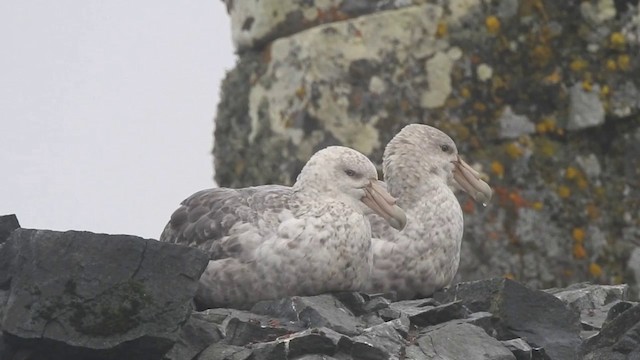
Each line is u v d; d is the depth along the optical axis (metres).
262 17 17.97
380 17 17.56
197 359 13.06
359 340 13.23
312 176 14.59
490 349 13.56
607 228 17.39
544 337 14.01
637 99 17.50
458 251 15.81
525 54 17.53
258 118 18.02
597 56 17.55
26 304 12.66
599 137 17.58
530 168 17.41
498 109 17.47
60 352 12.70
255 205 14.60
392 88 17.48
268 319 13.60
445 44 17.50
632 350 13.19
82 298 12.71
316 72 17.58
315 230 14.27
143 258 12.85
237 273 14.31
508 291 14.13
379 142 17.44
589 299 15.09
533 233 17.28
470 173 16.06
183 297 12.84
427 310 13.92
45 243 12.80
